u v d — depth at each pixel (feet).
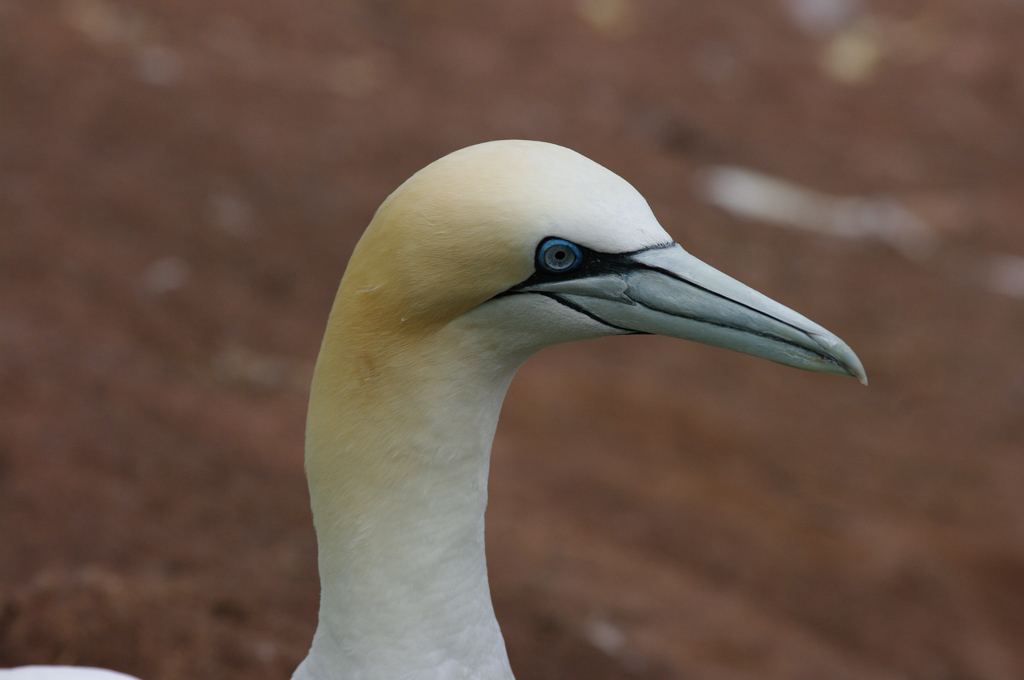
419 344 13.37
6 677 18.45
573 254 13.17
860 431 66.80
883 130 115.65
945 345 78.59
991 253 95.66
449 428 13.65
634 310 13.47
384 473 13.71
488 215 12.76
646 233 13.34
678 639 37.73
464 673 14.08
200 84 80.84
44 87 72.13
